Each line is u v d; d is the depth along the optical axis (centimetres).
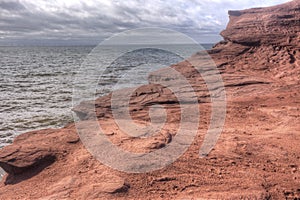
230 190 479
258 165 576
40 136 743
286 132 781
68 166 586
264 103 1163
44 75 3150
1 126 1221
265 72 1795
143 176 525
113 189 477
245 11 2689
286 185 498
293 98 1214
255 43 2184
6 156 612
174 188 489
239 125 873
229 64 2005
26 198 486
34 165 602
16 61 5781
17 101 1723
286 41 2041
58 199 459
